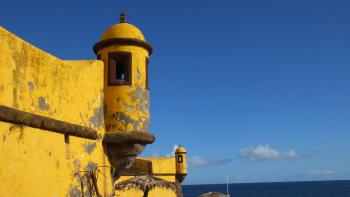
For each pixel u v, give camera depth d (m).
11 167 7.79
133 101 12.36
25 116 8.19
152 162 25.78
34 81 8.85
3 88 7.72
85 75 11.33
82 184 10.67
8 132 7.76
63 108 10.03
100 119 12.02
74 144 10.40
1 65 7.71
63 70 10.15
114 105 12.26
